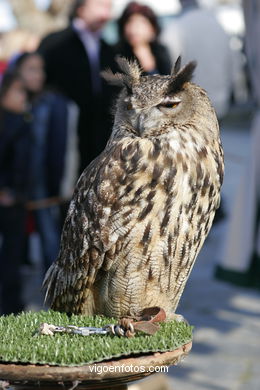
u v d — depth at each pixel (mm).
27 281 11750
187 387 8133
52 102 9953
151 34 10281
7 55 12516
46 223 10234
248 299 11125
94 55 10359
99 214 5293
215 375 8445
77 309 5625
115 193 5254
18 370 4031
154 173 5246
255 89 11695
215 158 5523
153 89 5656
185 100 5594
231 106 28297
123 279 5367
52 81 10320
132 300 5438
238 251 11750
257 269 11578
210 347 9227
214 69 13328
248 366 8680
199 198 5363
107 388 4273
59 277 5695
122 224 5246
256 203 11672
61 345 4223
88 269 5410
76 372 4031
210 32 13211
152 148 5352
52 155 10039
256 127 11680
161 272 5352
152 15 10266
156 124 5504
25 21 23969
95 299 5559
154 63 10344
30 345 4227
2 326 4660
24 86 9539
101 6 10344
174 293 5551
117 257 5316
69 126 10125
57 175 10102
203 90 5734
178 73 5629
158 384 6402
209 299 11047
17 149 9516
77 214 5473
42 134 9812
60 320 4809
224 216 15812
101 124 10453
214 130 5645
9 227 9359
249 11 11477
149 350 4199
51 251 10281
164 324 4676
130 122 5637
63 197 10211
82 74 10312
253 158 11711
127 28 10266
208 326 9945
